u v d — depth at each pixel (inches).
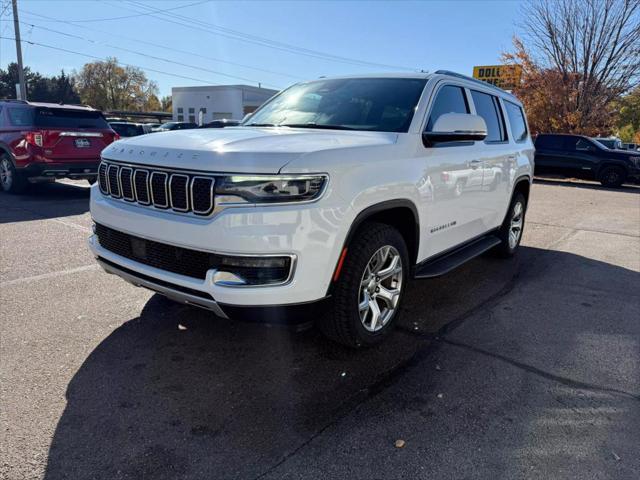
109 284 178.1
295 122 157.9
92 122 382.0
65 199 364.5
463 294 183.6
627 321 161.2
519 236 244.5
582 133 980.6
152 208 117.1
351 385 116.6
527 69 1029.2
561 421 104.5
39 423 98.3
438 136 140.3
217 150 108.0
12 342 131.9
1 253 213.2
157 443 93.8
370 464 89.9
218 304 105.1
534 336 147.4
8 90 2596.0
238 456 91.0
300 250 104.0
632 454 94.5
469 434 99.3
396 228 141.5
